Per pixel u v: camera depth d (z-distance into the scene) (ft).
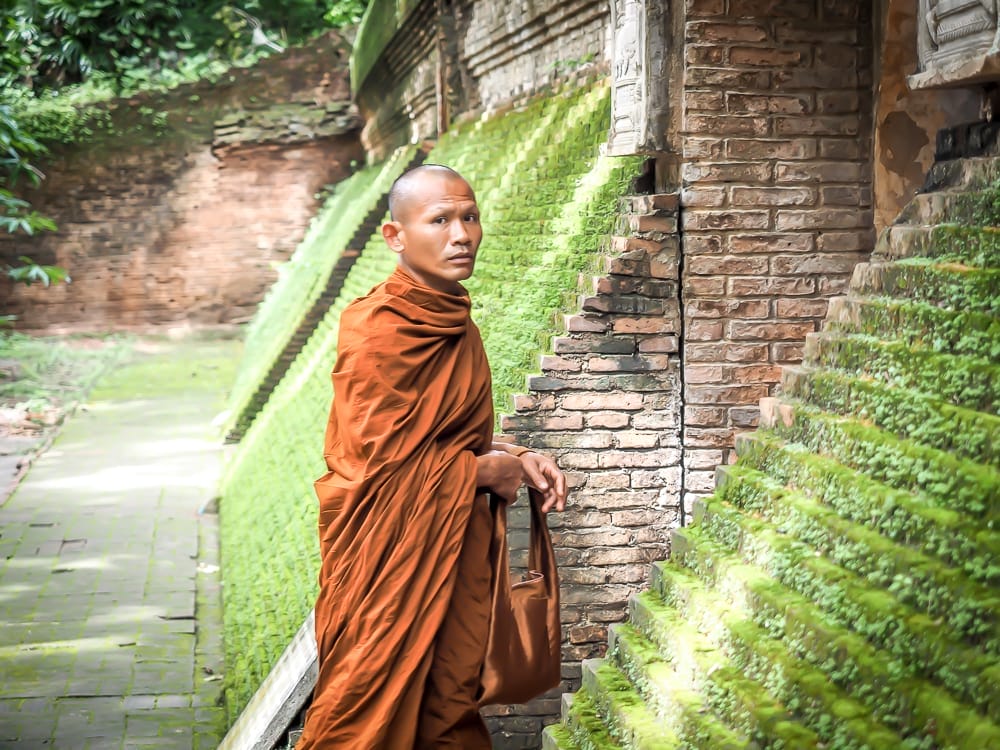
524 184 27.20
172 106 72.33
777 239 19.58
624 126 19.88
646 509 19.51
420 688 11.55
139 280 73.20
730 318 19.52
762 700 11.87
